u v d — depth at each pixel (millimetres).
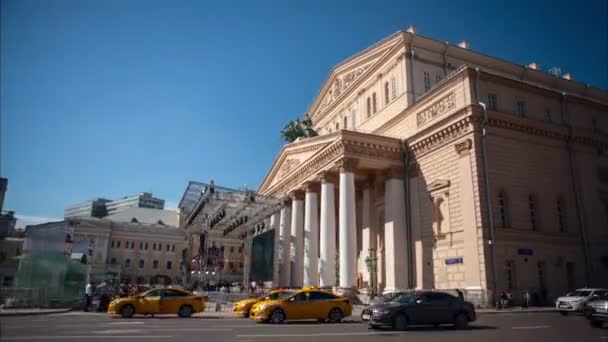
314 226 41281
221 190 39844
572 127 33469
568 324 18516
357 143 35406
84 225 88062
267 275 42125
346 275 33219
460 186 29734
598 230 32688
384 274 38125
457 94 31312
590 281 30688
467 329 16766
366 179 41094
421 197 33906
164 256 94375
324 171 38188
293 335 14617
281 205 43812
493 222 27984
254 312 20219
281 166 50438
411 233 34438
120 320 21109
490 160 29203
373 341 13062
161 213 102938
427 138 33531
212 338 13695
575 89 49812
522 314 23891
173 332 15461
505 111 30719
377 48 45406
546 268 29062
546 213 30531
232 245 91938
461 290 27734
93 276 57344
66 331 15523
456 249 29453
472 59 42812
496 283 26781
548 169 31703
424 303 17250
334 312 20391
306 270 40125
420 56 39812
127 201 159375
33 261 23516
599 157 34750
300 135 51312
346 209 34094
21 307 23000
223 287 49125
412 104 36250
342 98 51438
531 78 46750
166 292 24359
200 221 50656
